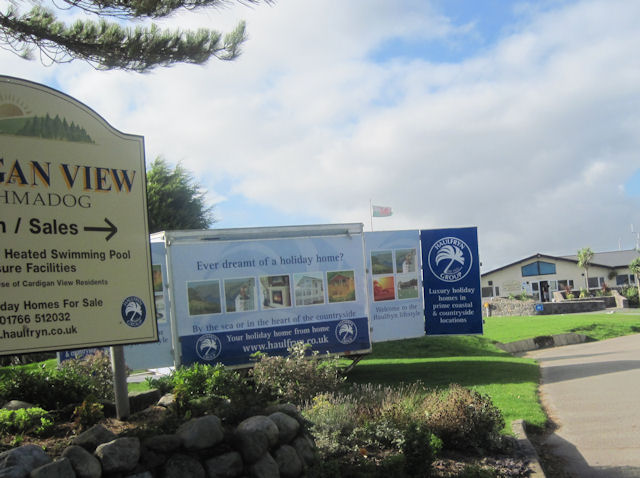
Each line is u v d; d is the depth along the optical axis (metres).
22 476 4.11
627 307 48.47
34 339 5.49
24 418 5.61
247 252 13.74
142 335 6.09
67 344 5.64
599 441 8.51
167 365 13.16
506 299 53.06
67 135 5.81
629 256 64.25
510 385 13.12
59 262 5.67
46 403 7.02
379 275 16.08
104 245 5.95
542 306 44.31
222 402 6.50
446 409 7.82
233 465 5.20
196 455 5.10
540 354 22.62
